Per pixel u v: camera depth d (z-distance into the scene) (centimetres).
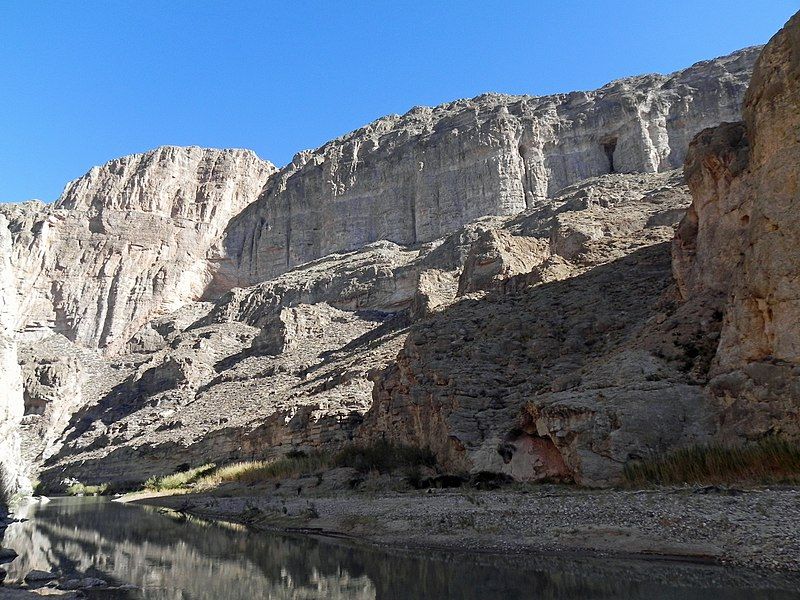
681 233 2866
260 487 3744
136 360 10575
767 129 2050
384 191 12200
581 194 7750
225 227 14712
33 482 6725
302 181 13638
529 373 2881
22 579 1641
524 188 10544
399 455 2950
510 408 2639
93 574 1695
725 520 1407
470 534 1753
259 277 13262
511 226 8081
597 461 1966
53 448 8144
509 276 4594
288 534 2300
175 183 15125
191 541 2311
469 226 8906
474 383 2833
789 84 2012
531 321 3303
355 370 5119
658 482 1789
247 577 1603
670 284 3134
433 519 1967
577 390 2284
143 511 3734
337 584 1446
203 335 9869
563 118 11019
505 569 1413
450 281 6303
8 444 4569
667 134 9675
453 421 2634
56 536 2577
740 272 2023
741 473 1662
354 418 4159
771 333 1831
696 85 10012
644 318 2909
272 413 5034
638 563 1330
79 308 12438
